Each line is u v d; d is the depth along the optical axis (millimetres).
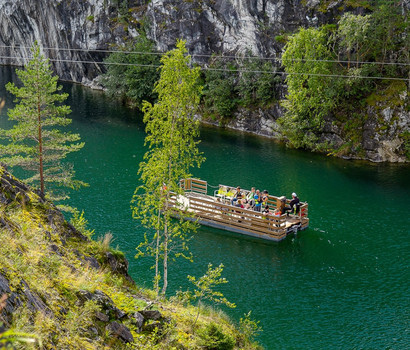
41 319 10062
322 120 57031
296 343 23703
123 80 77812
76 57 95875
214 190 44219
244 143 60188
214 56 70750
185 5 73812
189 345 15039
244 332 20672
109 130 64188
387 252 33438
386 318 25938
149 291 19859
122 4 85562
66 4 92625
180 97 24906
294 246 34375
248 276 30281
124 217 37500
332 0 62344
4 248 11984
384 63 54156
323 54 56812
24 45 114250
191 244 34625
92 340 11867
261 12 66000
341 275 30516
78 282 13656
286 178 47750
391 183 46719
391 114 54188
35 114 28953
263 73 63438
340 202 42031
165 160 25484
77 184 31391
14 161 29375
